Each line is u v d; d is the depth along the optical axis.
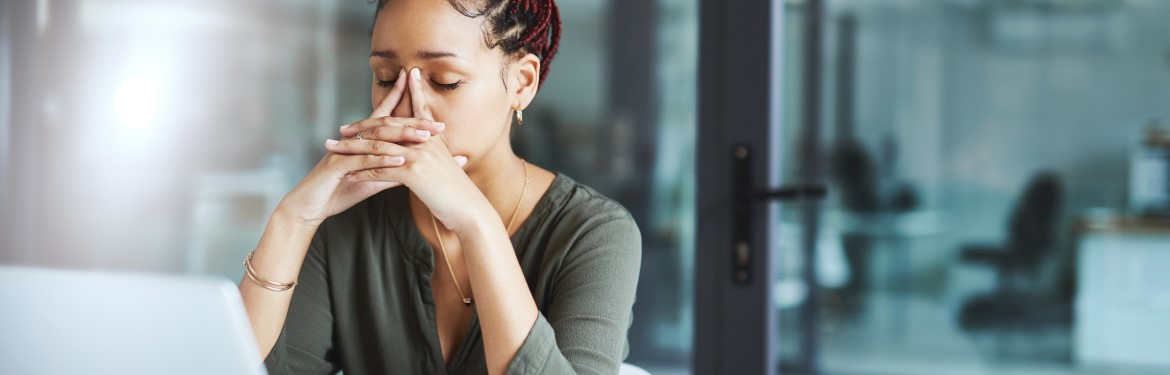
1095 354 2.23
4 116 2.89
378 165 0.97
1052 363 2.25
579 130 2.37
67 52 2.90
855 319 2.25
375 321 1.13
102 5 2.88
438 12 1.01
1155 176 2.16
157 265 2.93
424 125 1.00
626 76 2.33
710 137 2.14
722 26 2.13
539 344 0.95
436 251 1.12
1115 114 2.16
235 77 2.82
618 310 1.04
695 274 2.17
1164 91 2.14
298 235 1.05
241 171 2.85
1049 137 2.18
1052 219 2.21
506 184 1.12
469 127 1.03
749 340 2.16
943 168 2.20
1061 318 2.23
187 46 2.85
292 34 2.76
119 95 2.89
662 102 2.31
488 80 1.03
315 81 2.75
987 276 2.24
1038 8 2.16
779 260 2.23
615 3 2.33
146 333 0.67
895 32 2.17
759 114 2.12
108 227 2.94
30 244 2.94
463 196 0.97
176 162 2.89
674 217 2.33
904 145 2.19
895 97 2.18
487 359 0.96
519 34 1.06
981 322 2.24
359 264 1.14
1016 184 2.20
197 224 2.90
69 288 0.67
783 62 2.17
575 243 1.08
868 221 2.21
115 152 2.91
